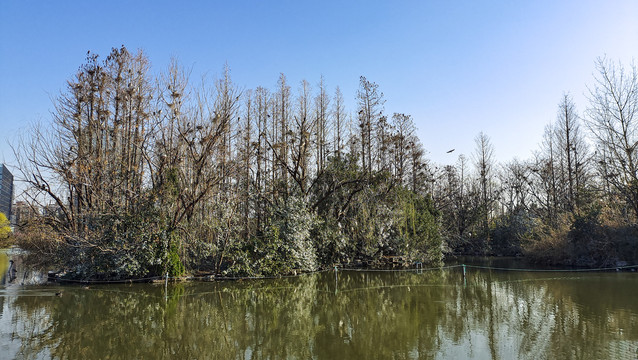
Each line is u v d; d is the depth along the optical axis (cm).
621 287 1440
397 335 879
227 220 1747
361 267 2230
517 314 1061
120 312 1097
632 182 1978
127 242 1512
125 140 1881
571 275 1820
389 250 2308
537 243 2472
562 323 951
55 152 1691
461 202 3756
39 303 1204
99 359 725
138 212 1572
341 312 1111
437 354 745
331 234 2095
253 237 1805
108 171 1702
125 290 1421
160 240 1572
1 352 758
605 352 732
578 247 2120
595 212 2078
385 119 2623
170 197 1595
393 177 2444
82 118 1845
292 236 1848
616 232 1956
